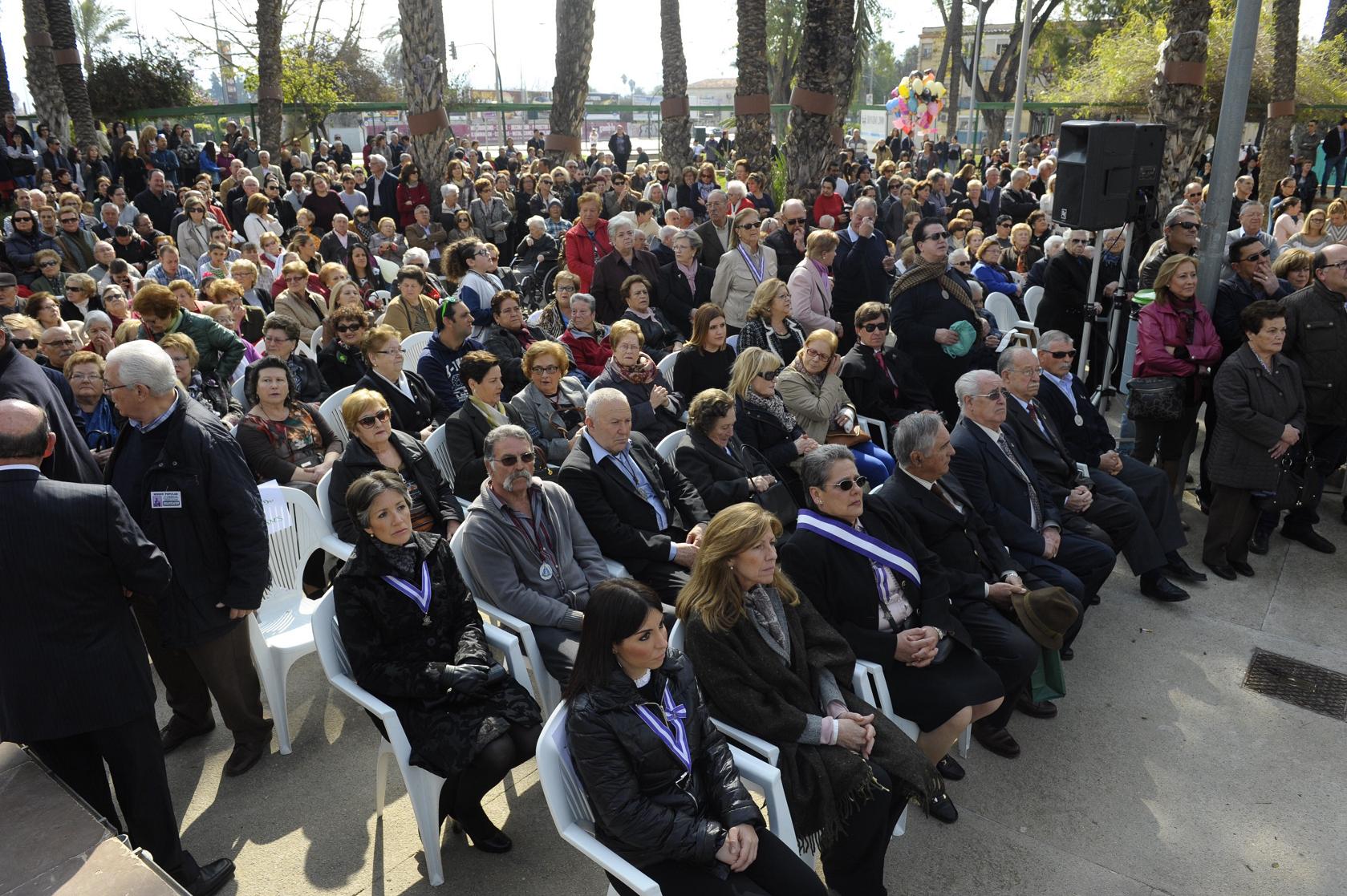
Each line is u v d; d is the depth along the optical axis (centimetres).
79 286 720
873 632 341
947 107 4262
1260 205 731
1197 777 360
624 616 248
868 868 289
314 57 2814
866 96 6944
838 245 762
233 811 339
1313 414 525
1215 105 2083
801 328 702
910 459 378
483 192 1252
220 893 300
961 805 346
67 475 370
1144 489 497
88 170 1778
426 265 823
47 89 1902
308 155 2161
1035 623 369
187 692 375
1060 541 436
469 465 468
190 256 1030
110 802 309
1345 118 2056
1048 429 484
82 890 244
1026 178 1298
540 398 518
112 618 282
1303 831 332
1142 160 627
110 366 318
